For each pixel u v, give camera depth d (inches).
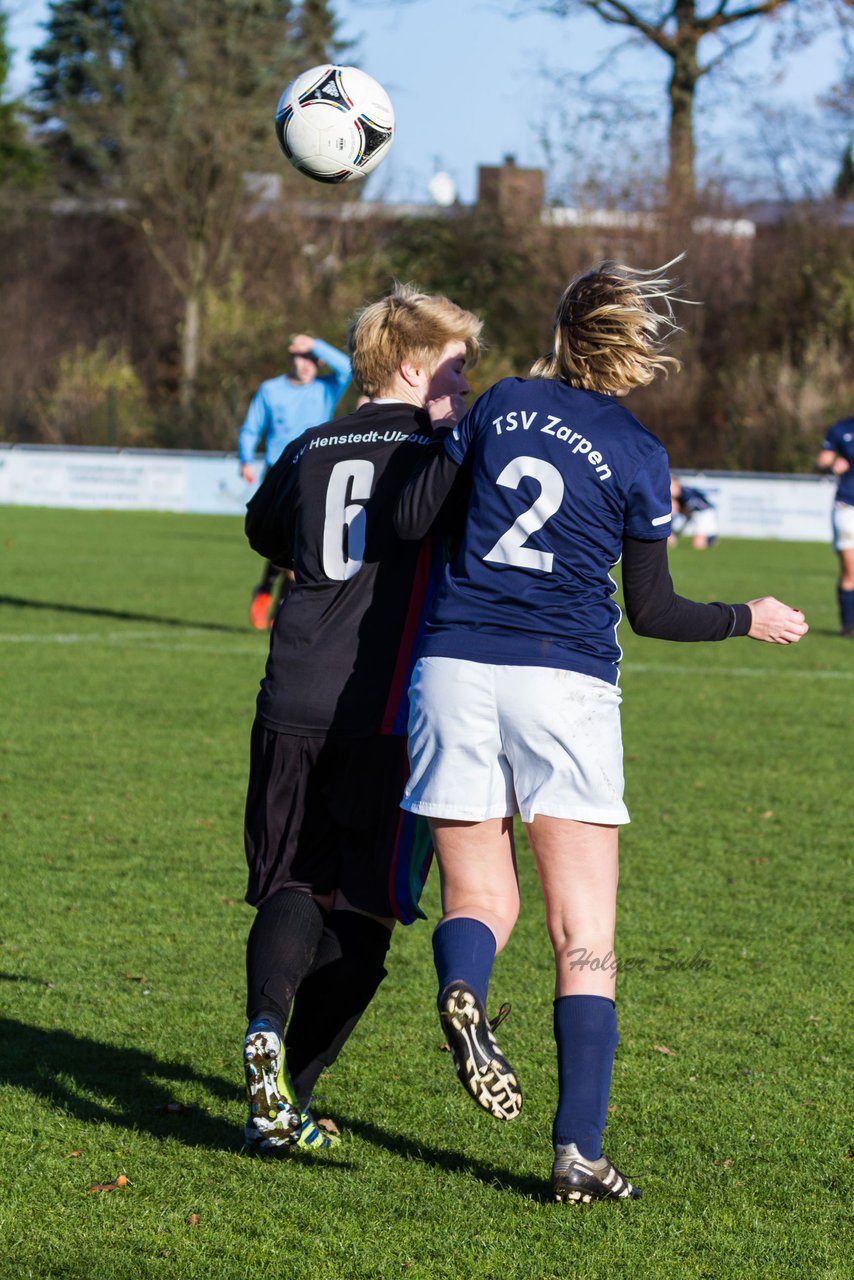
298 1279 191.6
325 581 236.2
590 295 214.1
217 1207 212.8
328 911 239.0
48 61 3791.8
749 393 2321.6
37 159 3887.8
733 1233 208.2
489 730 209.2
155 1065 271.4
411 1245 202.1
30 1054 273.4
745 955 343.3
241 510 2169.0
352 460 238.2
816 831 468.1
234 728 617.3
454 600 212.4
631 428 209.5
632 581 213.3
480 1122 249.9
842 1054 282.8
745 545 1788.9
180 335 3100.4
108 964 327.3
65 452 2249.0
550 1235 205.9
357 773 230.7
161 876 399.9
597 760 207.0
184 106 3006.9
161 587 1150.3
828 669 848.9
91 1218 208.1
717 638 220.4
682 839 455.2
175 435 2511.1
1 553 1411.2
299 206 3282.5
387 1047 284.5
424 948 352.5
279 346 2829.7
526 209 2773.1
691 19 2343.8
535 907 388.5
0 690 692.7
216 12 3063.5
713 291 2596.0
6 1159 227.3
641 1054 281.3
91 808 476.1
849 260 2546.8
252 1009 216.7
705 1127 247.8
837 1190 224.5
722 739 624.4
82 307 3602.4
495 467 210.4
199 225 3014.3
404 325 244.1
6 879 392.8
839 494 989.8
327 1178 224.5
